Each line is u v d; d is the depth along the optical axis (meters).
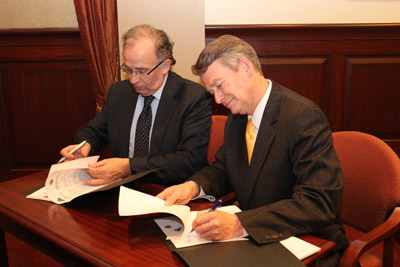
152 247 1.02
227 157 1.44
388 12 2.93
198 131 1.78
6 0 3.02
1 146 3.26
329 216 1.09
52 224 1.18
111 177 1.47
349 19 2.94
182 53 2.89
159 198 1.24
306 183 1.15
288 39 2.95
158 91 1.86
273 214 1.08
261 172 1.29
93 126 2.04
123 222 1.19
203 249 0.99
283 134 1.25
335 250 1.24
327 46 2.97
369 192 1.52
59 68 3.12
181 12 2.83
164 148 1.81
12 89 3.16
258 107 1.31
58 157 3.29
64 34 3.04
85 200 1.38
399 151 3.13
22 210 1.30
